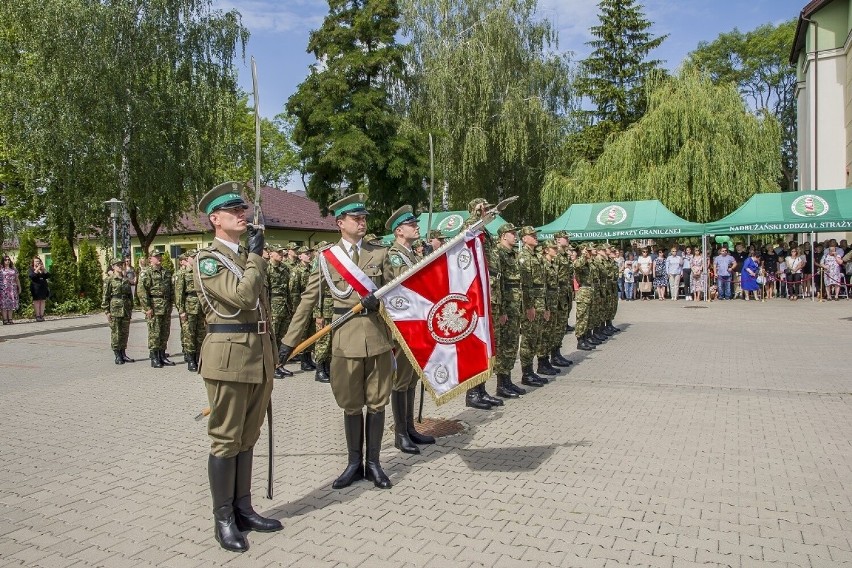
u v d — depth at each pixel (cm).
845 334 1416
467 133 2964
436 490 512
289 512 473
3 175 2884
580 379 954
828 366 1036
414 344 532
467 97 3030
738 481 520
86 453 629
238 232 441
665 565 383
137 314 2289
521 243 979
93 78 2308
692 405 780
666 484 516
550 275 1016
